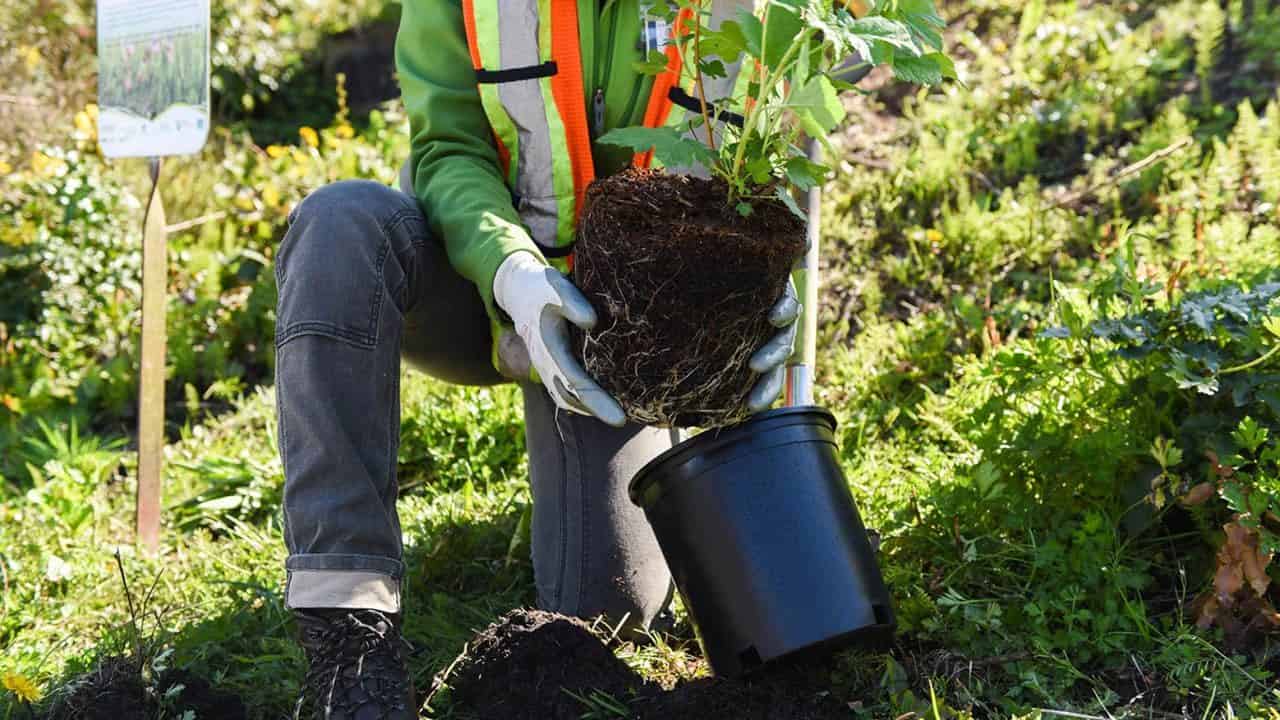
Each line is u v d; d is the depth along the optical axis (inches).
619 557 87.1
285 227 189.0
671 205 66.3
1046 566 81.8
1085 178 149.3
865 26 61.6
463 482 119.6
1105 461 86.1
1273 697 71.4
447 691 78.7
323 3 273.7
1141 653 76.4
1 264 172.6
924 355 124.9
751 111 69.4
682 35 74.4
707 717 71.9
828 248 147.3
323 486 71.4
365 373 72.8
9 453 150.3
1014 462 89.7
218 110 244.1
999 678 76.3
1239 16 169.8
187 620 94.8
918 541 89.7
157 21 121.5
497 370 92.4
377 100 249.9
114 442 148.6
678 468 74.0
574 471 87.7
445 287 83.1
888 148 162.1
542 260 75.6
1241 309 83.9
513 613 81.0
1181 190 139.4
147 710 75.8
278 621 91.5
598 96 83.4
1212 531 82.6
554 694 75.7
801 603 71.0
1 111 211.6
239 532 113.2
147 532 118.0
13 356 167.2
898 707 71.8
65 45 244.4
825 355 132.0
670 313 65.4
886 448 112.4
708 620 73.5
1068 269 134.8
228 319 172.1
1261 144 140.8
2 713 77.6
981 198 150.9
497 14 81.3
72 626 98.8
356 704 69.3
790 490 72.5
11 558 112.8
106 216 179.0
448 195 79.3
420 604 93.5
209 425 152.9
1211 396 85.8
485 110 83.9
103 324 173.3
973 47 179.3
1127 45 167.0
